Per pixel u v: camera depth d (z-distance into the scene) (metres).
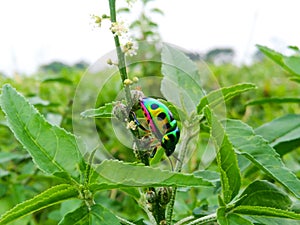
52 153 0.12
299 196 0.13
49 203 0.12
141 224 0.15
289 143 0.20
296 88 0.37
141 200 0.13
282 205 0.13
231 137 0.14
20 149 0.25
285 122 0.20
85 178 0.12
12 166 0.26
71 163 0.12
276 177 0.14
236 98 0.33
